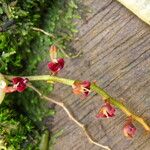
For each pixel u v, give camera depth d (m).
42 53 0.13
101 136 0.13
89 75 0.13
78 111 0.13
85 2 0.13
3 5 0.13
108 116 0.12
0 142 0.13
